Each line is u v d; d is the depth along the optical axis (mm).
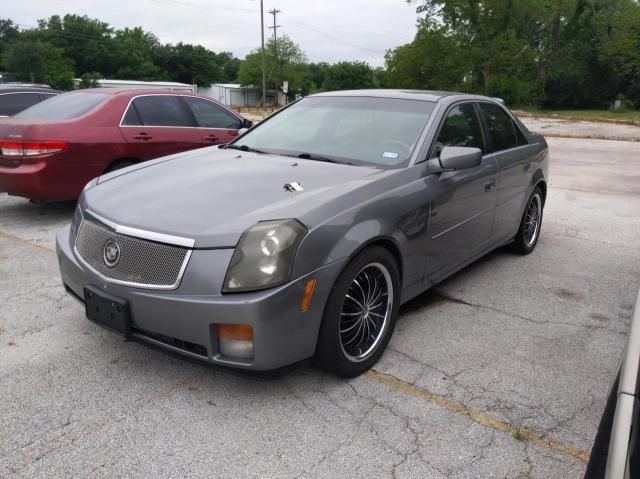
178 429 2525
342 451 2400
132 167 3613
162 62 107938
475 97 4383
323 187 2951
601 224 6578
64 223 6078
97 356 3162
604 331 3666
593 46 52969
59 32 92000
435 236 3496
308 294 2545
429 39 46562
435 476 2271
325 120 3969
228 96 86938
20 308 3795
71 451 2367
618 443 1423
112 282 2643
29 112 6484
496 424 2623
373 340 3076
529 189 4945
